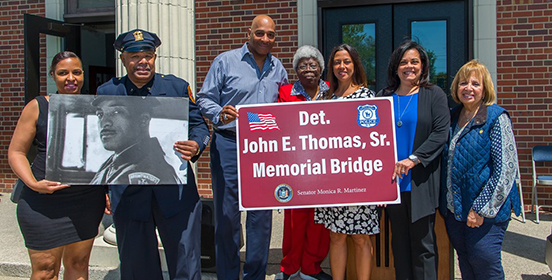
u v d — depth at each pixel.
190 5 4.08
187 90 2.71
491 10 5.47
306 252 3.47
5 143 6.89
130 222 2.62
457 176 2.70
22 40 6.79
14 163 2.46
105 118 2.49
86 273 2.90
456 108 2.89
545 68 5.39
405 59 2.82
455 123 2.83
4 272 3.91
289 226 3.54
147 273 2.68
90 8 6.70
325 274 3.52
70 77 2.64
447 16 5.68
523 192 5.53
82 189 2.67
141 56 2.54
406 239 2.92
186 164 2.52
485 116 2.63
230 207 3.10
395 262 2.96
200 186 6.35
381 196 2.84
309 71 3.34
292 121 2.89
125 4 3.90
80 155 2.47
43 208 2.54
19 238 4.68
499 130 2.57
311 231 3.42
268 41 3.06
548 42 5.37
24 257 4.07
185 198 2.66
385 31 5.87
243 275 3.17
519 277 3.59
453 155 2.74
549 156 5.28
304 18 5.92
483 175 2.61
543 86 5.40
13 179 6.88
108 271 3.75
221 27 6.20
